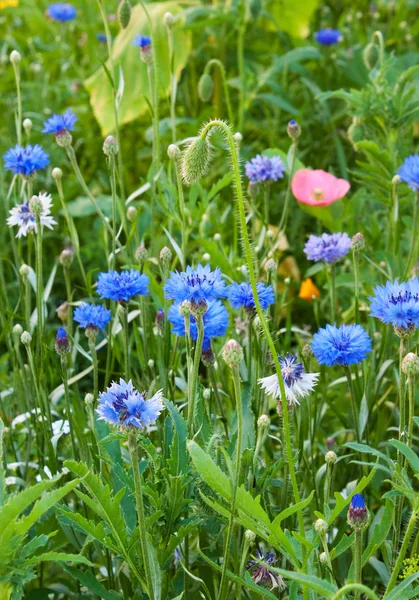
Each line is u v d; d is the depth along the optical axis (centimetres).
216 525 109
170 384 121
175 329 112
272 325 129
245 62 203
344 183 149
